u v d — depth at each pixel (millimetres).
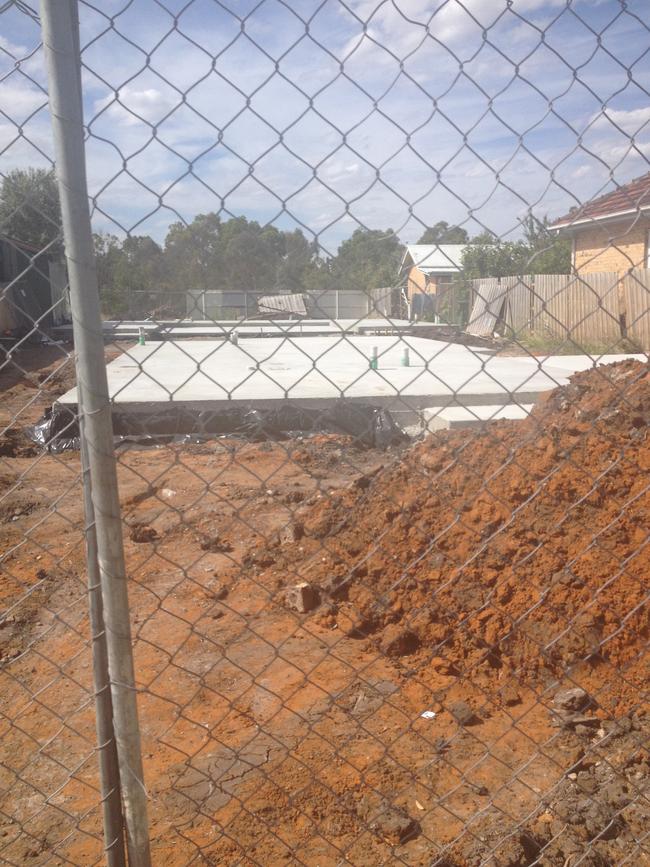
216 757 3338
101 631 1871
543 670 3768
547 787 3021
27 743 3521
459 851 2701
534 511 4457
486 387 10305
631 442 4875
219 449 8922
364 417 9180
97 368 1709
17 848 2830
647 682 3592
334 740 3420
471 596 4188
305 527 5605
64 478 8367
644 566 4000
